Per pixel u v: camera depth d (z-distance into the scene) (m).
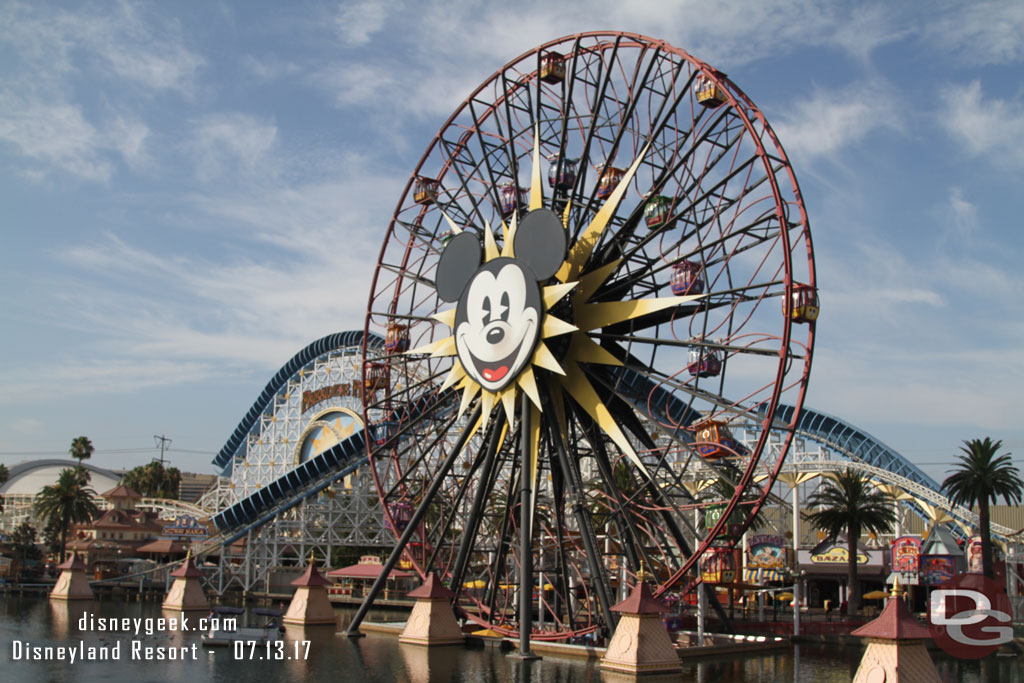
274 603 100.88
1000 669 54.47
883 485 88.31
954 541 83.12
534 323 53.47
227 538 108.00
